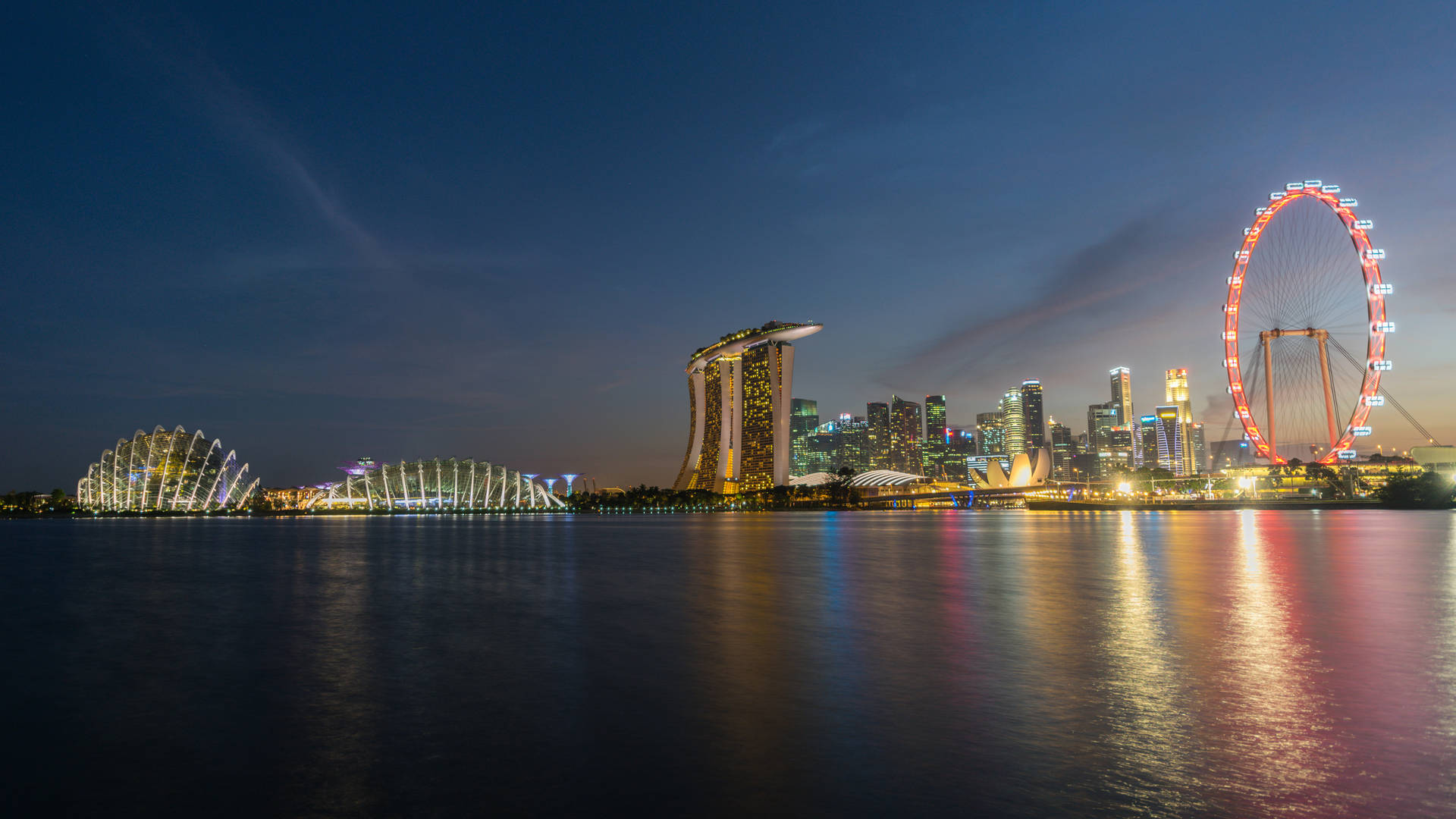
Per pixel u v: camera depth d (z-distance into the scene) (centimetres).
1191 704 1457
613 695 1577
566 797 1025
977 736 1272
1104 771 1098
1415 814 942
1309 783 1045
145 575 4803
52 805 1033
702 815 958
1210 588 3425
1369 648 1998
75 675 1850
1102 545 7062
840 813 959
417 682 1716
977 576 4206
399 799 1029
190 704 1561
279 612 2964
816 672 1778
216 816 986
